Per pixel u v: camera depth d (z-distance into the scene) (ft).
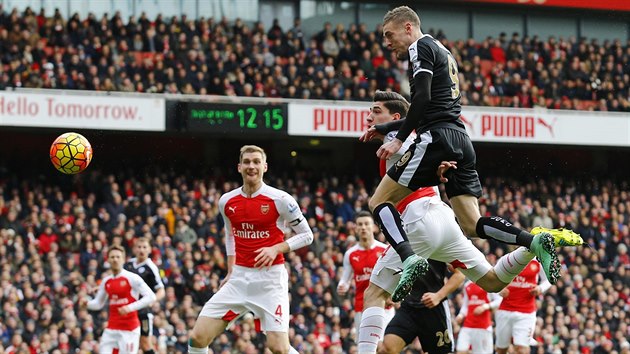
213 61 80.94
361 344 25.09
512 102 87.45
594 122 86.89
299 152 90.38
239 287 29.01
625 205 86.89
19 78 73.51
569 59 93.09
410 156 21.75
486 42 94.27
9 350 53.31
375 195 22.27
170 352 55.31
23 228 64.03
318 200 75.61
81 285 58.90
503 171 93.40
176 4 90.22
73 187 72.49
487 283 23.94
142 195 71.72
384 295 25.27
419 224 23.52
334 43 87.40
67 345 54.19
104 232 66.18
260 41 84.74
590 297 69.67
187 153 85.97
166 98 76.33
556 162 94.58
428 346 30.76
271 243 29.14
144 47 80.79
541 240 21.58
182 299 61.41
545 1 97.91
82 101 73.56
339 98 82.74
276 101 79.20
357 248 39.93
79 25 78.59
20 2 84.89
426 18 99.45
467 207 22.65
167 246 64.85
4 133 81.41
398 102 25.96
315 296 61.77
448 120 21.85
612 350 66.49
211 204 71.41
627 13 102.32
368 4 97.76
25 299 56.13
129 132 82.02
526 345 46.78
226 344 55.83
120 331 42.98
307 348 57.67
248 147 29.01
